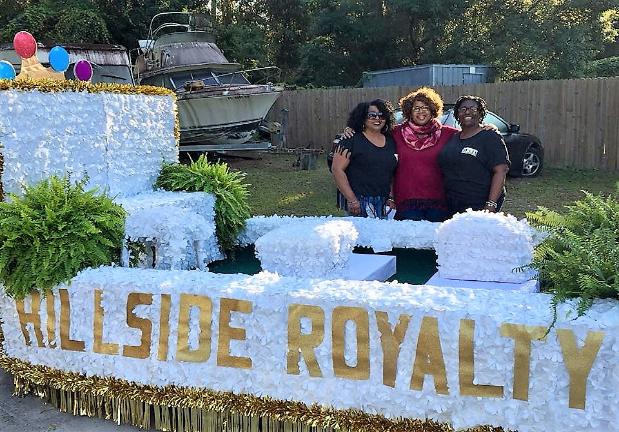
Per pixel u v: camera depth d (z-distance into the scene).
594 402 2.06
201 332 2.54
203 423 2.62
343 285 2.48
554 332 2.07
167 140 4.36
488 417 2.18
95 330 2.72
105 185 3.66
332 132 14.44
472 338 2.16
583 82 11.02
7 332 2.94
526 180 10.10
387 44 21.00
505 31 18.91
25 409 2.93
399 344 2.26
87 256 2.88
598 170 11.04
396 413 2.29
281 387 2.44
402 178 4.04
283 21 27.09
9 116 3.06
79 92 3.47
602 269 2.25
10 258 2.79
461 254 3.03
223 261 4.05
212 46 13.01
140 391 2.66
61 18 16.44
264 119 13.25
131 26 18.70
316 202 8.70
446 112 8.64
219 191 4.05
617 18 19.67
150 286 2.60
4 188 3.06
